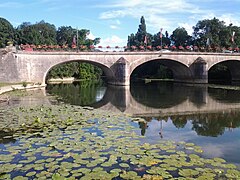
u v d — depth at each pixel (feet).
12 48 193.98
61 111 91.71
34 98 133.69
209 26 356.38
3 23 369.71
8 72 191.52
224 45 337.72
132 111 104.78
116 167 43.11
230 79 301.84
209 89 195.52
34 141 56.24
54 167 42.39
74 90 190.08
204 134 67.97
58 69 314.14
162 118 90.07
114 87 217.15
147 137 62.18
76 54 210.79
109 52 221.25
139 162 44.27
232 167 42.73
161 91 185.37
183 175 39.22
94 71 383.45
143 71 367.66
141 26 469.98
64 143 54.24
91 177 38.91
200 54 248.32
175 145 55.16
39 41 366.84
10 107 99.96
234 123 81.97
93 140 56.49
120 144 53.78
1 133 63.26
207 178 38.22
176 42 399.24
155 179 38.19
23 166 43.32
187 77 261.24
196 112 102.27
